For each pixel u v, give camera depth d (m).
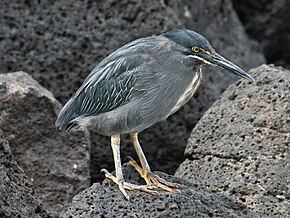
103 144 17.02
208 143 13.63
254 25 22.30
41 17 17.31
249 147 13.22
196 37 11.88
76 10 17.27
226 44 19.53
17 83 15.15
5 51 17.28
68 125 12.62
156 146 17.16
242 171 13.12
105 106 12.15
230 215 11.13
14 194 11.70
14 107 14.87
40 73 17.27
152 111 12.04
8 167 11.95
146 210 10.94
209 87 17.62
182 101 12.24
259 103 13.52
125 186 11.30
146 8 17.12
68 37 17.22
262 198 12.84
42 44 17.27
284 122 13.16
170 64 11.89
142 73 11.88
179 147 17.20
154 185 11.38
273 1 22.05
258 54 20.61
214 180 13.25
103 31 17.17
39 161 14.95
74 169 15.04
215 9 19.38
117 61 12.09
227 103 13.88
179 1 18.00
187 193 11.34
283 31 22.33
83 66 17.19
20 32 17.30
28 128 14.95
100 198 11.23
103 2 17.22
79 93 12.45
